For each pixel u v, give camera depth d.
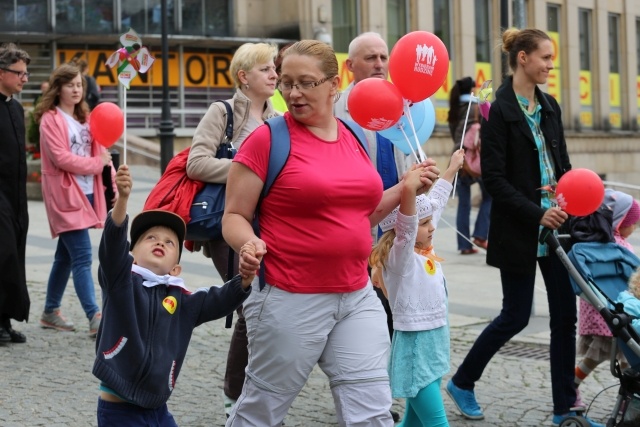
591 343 8.76
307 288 5.73
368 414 5.79
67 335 10.85
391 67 6.64
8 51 10.15
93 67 36.16
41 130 10.50
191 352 10.24
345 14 38.91
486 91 8.02
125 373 5.60
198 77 37.97
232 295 5.73
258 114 8.20
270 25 38.44
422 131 7.26
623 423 7.36
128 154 31.27
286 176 5.71
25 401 8.42
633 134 49.78
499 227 8.12
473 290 14.07
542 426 8.10
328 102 5.88
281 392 5.85
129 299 5.59
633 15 50.81
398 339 7.00
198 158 7.79
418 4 40.34
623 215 8.62
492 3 42.94
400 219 6.37
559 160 8.21
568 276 8.11
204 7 37.75
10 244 10.18
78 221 10.55
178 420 8.05
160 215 5.88
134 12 36.53
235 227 5.76
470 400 8.29
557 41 46.66
